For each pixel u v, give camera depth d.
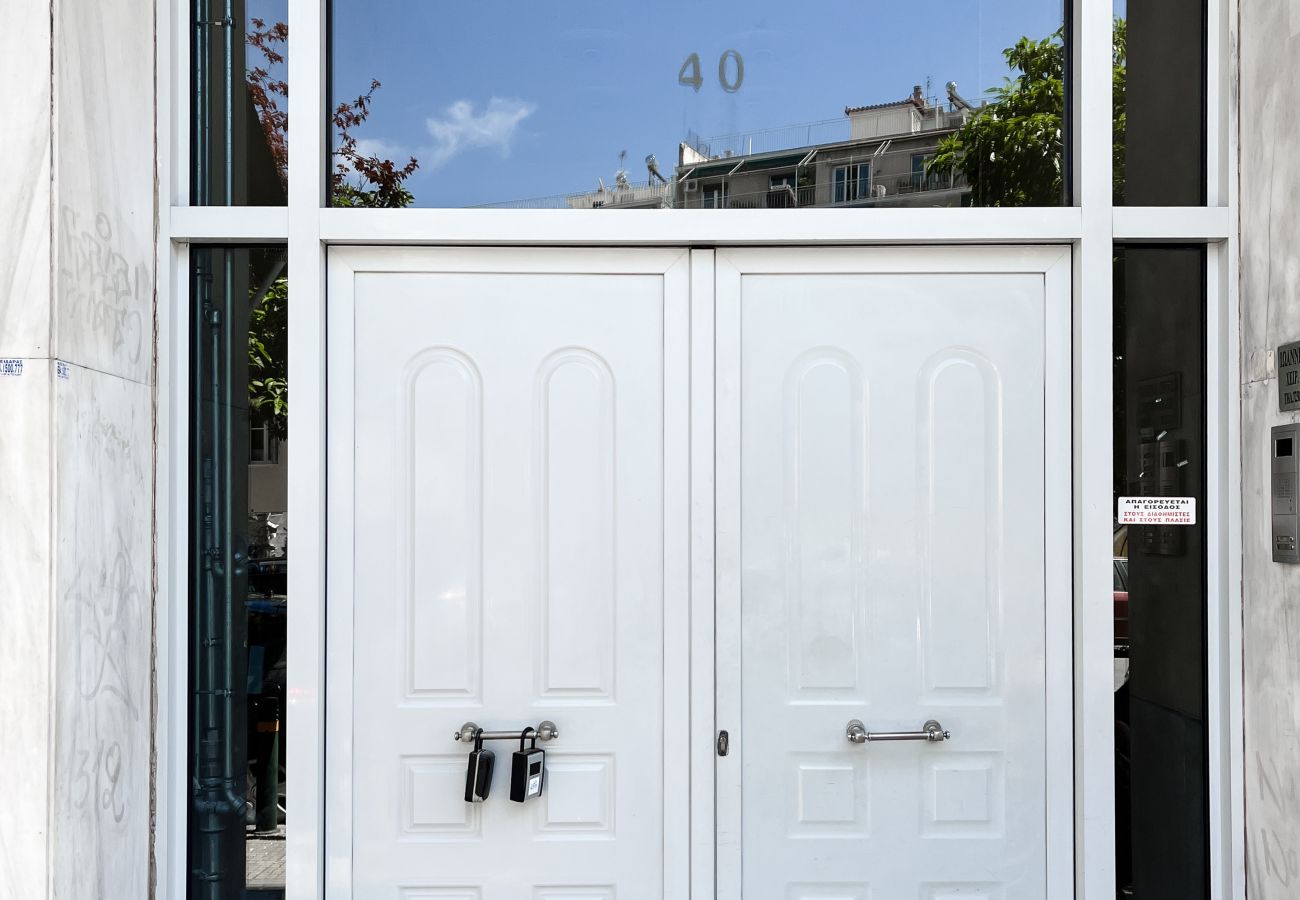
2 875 1.70
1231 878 2.15
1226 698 2.17
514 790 2.16
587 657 2.27
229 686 2.20
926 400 2.30
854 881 2.27
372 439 2.27
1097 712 2.20
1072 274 2.28
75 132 1.80
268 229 2.19
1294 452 1.96
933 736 2.25
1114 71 2.26
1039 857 2.26
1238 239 2.18
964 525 2.29
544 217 2.23
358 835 2.23
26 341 1.72
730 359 2.29
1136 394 2.26
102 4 1.90
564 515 2.28
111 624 1.93
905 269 2.30
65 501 1.75
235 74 2.22
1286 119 2.01
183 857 2.14
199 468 2.21
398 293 2.27
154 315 2.13
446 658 2.26
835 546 2.29
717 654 2.27
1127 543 2.24
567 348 2.29
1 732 1.70
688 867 2.26
